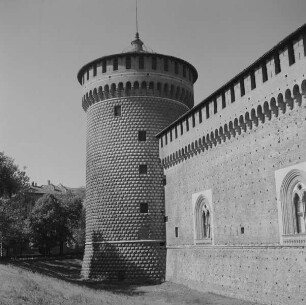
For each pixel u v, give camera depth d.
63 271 71.38
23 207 75.69
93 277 54.25
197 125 45.09
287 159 31.44
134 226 53.47
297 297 29.78
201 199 44.44
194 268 45.16
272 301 32.25
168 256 52.12
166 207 53.72
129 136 55.91
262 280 33.62
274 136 33.06
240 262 36.75
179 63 60.09
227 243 38.97
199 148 45.00
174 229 50.94
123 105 56.84
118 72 57.22
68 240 100.69
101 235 54.69
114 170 55.47
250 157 36.06
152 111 56.72
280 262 31.75
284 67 31.39
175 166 51.56
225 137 40.09
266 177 33.81
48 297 29.59
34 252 109.94
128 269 52.41
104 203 55.25
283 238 31.52
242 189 36.97
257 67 34.97
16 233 75.69
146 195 54.28
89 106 60.22
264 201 33.91
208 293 41.09
